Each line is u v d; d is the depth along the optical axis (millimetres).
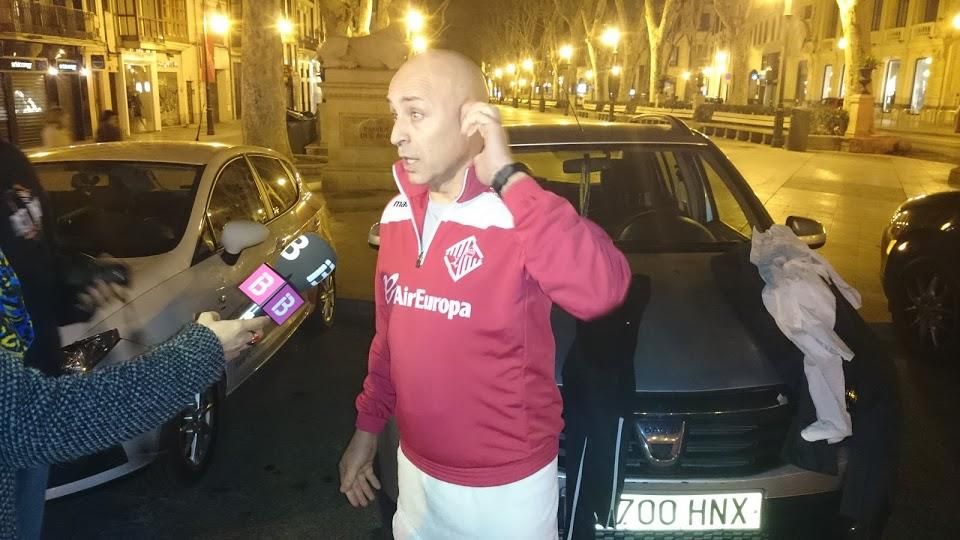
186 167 4680
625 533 2652
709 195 4332
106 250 4004
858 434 2785
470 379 1677
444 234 1675
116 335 3334
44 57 25875
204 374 1493
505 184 1582
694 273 3516
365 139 12977
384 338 1997
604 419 2582
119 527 3494
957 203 5496
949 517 3588
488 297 1640
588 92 69938
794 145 23094
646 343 2982
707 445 2709
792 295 2938
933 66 39906
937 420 4645
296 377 5320
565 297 1597
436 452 1748
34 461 1306
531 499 1739
